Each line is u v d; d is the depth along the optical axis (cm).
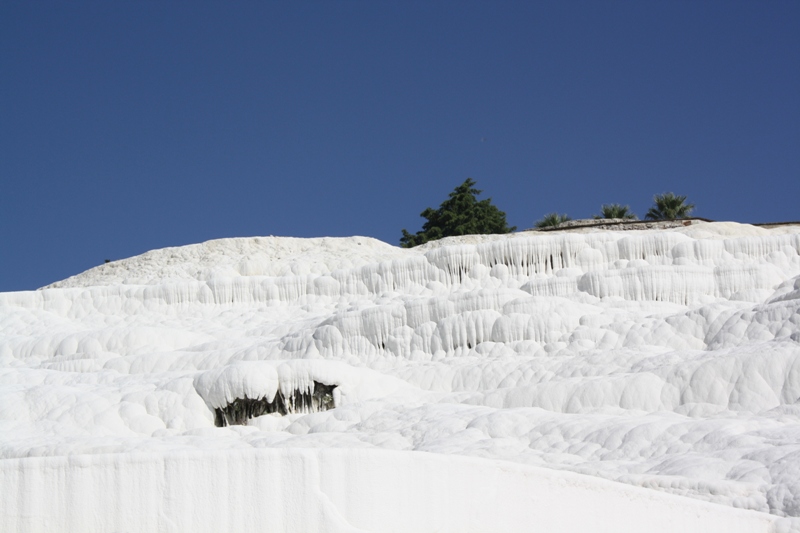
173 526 1516
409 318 3312
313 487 1523
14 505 1536
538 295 3397
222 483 1527
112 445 2170
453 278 4019
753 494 1702
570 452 2100
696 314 2884
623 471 1900
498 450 2122
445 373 2916
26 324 4150
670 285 3425
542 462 2030
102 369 3369
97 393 2730
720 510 1633
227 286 4309
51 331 4056
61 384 2942
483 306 3247
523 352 3020
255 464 1530
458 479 1567
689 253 3738
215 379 2716
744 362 2380
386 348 3300
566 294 3512
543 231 5531
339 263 4706
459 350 3172
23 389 2723
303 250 5250
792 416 2134
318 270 4641
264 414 2745
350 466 1532
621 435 2089
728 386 2358
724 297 3453
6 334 4072
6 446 2233
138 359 3356
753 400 2303
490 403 2592
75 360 3438
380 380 2812
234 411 2736
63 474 1541
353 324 3353
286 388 2731
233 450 1538
